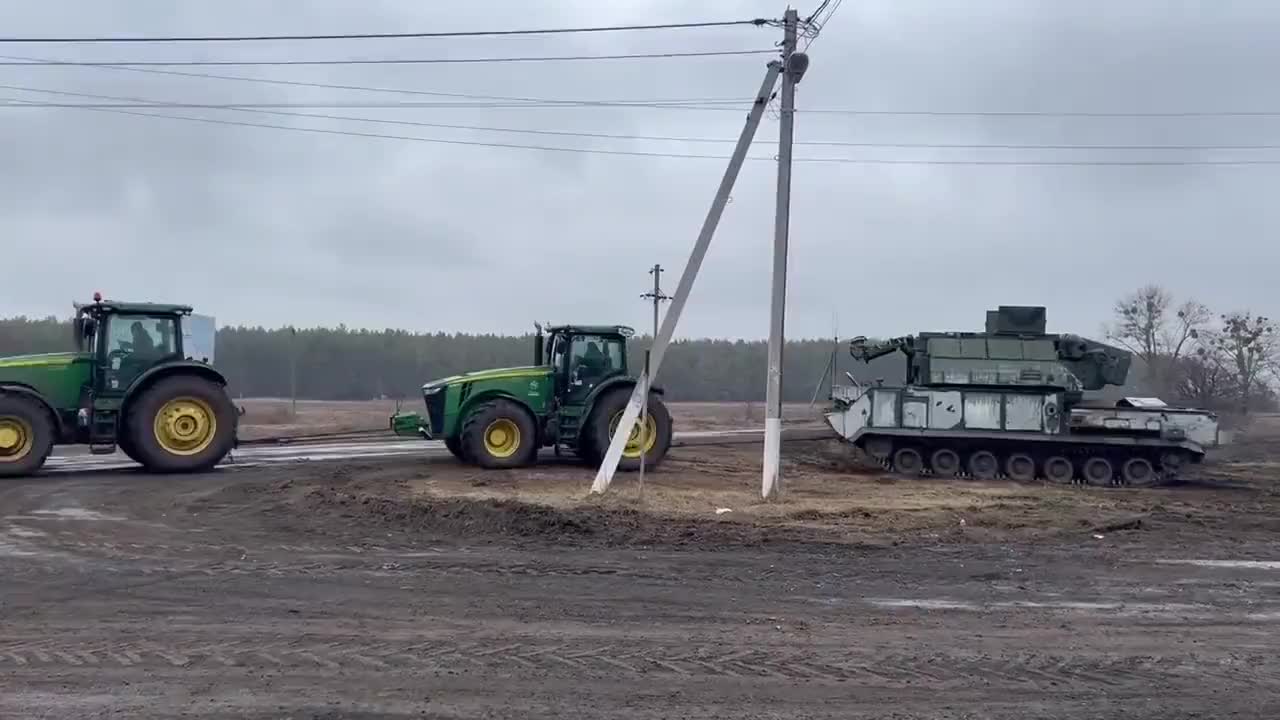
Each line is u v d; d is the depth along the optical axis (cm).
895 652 828
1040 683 760
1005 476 2303
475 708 680
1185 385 4062
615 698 705
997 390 2298
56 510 1473
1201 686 760
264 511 1473
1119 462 2297
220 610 916
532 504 1438
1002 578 1122
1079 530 1455
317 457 2259
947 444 2316
